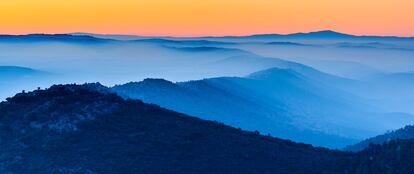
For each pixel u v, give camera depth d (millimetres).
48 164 189250
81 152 196500
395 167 195125
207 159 199875
